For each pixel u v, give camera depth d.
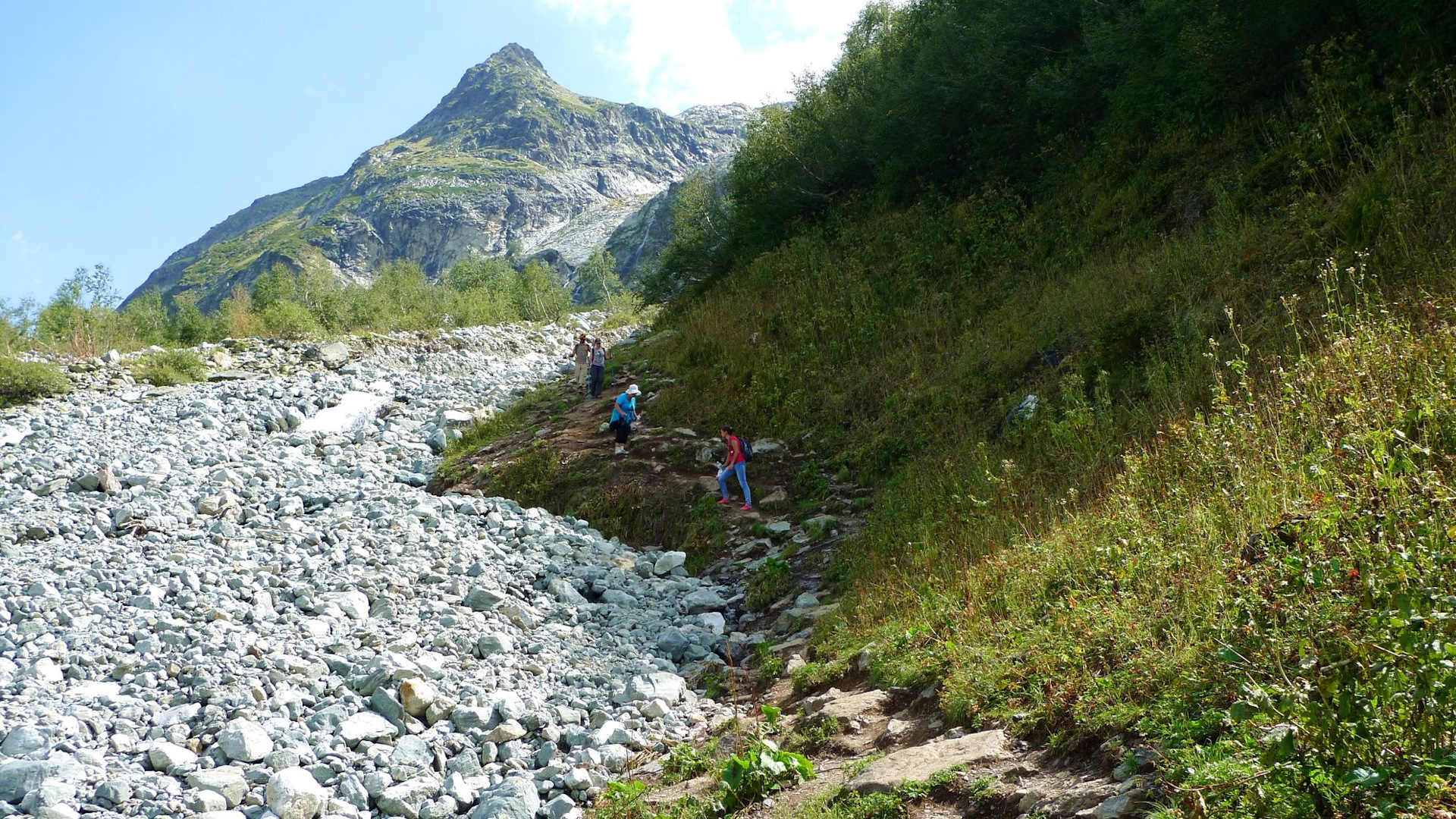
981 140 20.16
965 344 14.48
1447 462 4.75
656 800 5.49
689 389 16.84
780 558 10.68
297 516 11.95
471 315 41.19
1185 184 14.34
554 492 13.49
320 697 6.88
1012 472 9.33
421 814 5.55
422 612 8.62
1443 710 2.83
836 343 16.47
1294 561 4.00
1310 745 3.08
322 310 35.91
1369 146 11.41
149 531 10.63
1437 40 11.66
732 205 28.66
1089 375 11.24
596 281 81.56
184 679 6.89
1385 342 6.38
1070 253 15.20
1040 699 5.02
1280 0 13.56
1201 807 3.22
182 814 5.22
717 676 7.90
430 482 14.80
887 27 27.97
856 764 5.20
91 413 18.27
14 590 8.38
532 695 7.18
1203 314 10.59
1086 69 17.95
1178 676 4.45
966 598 7.02
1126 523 6.54
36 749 5.71
